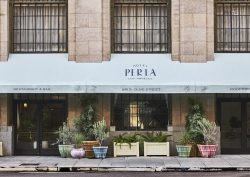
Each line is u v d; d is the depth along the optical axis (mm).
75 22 24703
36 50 25250
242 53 25016
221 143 25125
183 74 24031
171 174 19328
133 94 24969
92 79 23906
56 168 20625
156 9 25297
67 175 19141
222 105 25141
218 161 22172
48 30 25391
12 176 18938
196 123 23828
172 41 24703
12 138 24859
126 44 25234
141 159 22938
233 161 22188
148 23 25375
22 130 25188
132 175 19000
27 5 25359
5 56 24719
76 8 24719
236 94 25125
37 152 25047
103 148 23281
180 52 24609
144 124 24969
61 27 25297
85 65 24469
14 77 24062
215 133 23734
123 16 25328
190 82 23734
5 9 24844
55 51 25219
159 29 25250
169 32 25109
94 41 24656
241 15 25328
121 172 20062
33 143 25141
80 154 23375
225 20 25312
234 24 25328
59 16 25312
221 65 24391
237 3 25312
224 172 20000
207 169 20375
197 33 24641
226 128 25141
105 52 24703
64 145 23891
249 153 25062
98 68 24312
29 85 23719
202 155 23594
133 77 23984
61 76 24078
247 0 25281
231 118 25141
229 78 23906
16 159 23344
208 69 24234
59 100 25109
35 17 25453
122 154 23984
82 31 24656
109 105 24547
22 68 24375
